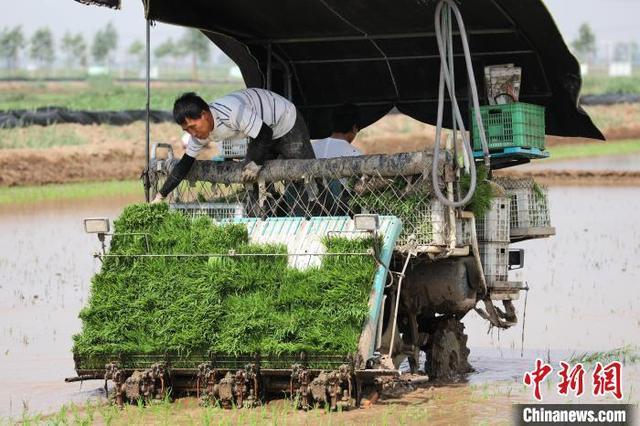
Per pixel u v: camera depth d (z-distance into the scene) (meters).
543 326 19.16
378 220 12.48
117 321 13.27
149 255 13.27
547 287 23.08
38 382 14.97
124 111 65.62
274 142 14.17
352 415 12.40
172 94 90.94
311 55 16.75
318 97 17.50
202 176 14.23
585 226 33.09
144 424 12.23
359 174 13.44
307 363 12.51
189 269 13.11
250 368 12.65
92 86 100.81
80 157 52.75
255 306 12.74
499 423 12.36
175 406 13.02
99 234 13.53
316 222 13.27
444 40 13.35
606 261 26.47
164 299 13.12
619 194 42.81
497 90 15.10
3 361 16.44
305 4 14.76
